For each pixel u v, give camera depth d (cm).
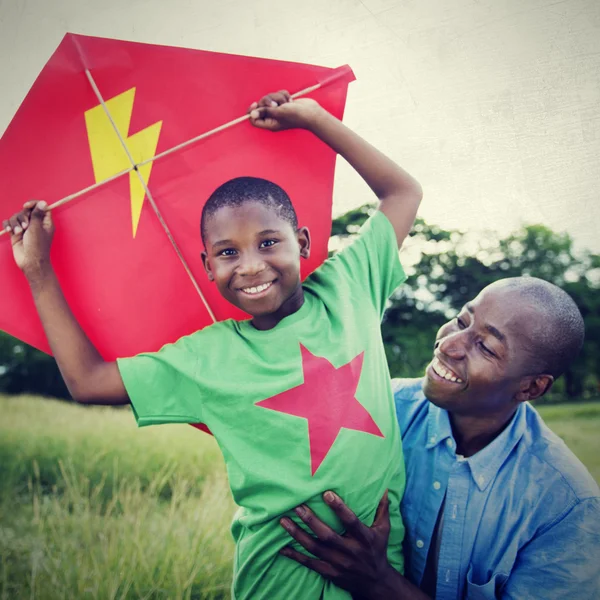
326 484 184
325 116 214
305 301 211
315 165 225
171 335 227
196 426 220
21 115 205
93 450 466
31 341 212
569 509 183
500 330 185
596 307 587
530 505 188
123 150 213
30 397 652
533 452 193
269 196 199
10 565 320
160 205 218
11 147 205
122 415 568
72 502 379
